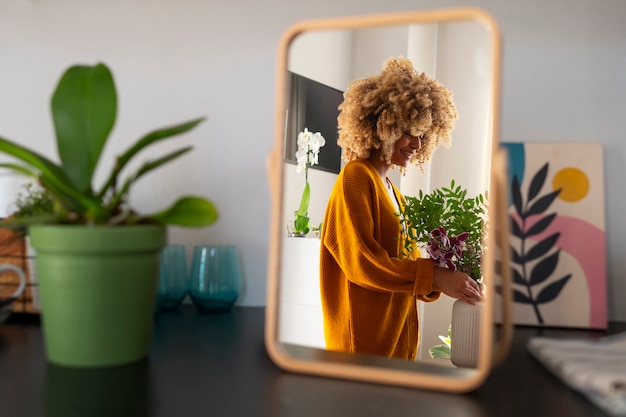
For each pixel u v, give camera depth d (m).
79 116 0.61
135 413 0.50
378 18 0.57
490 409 0.51
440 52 1.04
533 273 0.87
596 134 0.90
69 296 0.59
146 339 0.65
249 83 0.94
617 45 0.89
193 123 0.62
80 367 0.61
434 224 1.02
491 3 0.91
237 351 0.70
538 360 0.65
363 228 1.06
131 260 0.60
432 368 0.67
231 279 0.90
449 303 1.06
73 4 0.94
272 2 0.93
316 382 0.58
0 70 0.95
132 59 0.94
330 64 1.01
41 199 0.70
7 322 0.81
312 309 1.05
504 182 0.53
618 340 0.66
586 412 0.50
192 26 0.94
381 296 1.08
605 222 0.87
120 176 0.94
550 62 0.90
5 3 0.94
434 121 1.10
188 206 0.61
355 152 1.15
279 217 0.60
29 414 0.50
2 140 0.58
